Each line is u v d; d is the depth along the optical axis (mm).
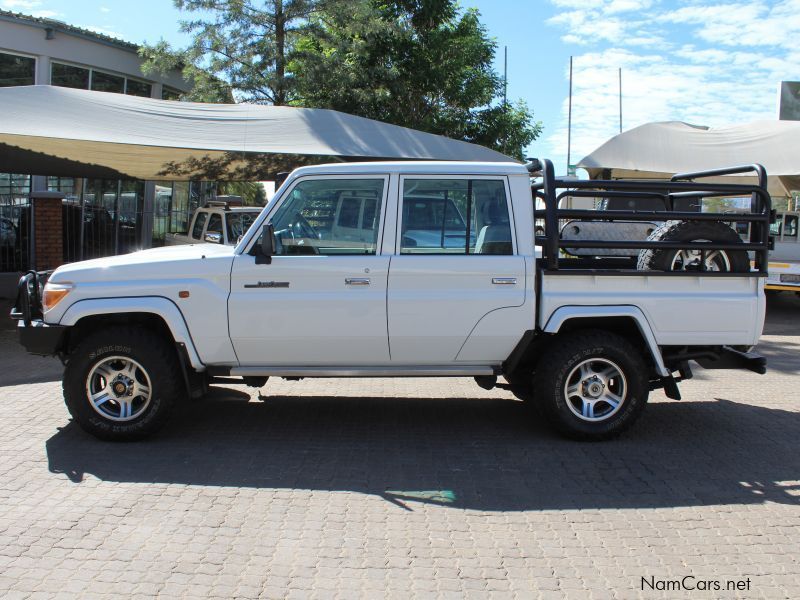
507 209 5422
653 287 5438
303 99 16797
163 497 4453
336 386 7434
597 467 5074
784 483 4820
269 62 15602
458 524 4125
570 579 3508
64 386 5363
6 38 14367
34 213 12828
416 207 5395
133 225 17625
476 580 3480
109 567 3564
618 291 5398
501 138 18328
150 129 9656
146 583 3412
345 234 5398
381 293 5312
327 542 3875
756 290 5527
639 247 5441
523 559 3711
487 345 5422
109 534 3934
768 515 4305
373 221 5391
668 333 5449
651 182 5605
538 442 5602
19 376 7773
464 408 6602
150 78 17359
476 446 5496
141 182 17672
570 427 5480
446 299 5305
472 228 5406
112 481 4703
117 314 5457
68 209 15664
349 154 10094
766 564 3693
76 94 9844
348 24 15523
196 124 10062
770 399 7230
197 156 12102
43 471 4867
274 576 3496
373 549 3799
